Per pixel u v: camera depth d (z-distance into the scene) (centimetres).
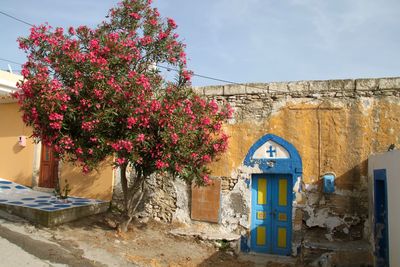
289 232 937
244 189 966
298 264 845
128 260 745
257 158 959
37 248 705
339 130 898
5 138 1295
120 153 746
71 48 735
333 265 805
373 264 786
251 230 961
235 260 874
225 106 916
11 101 1269
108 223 945
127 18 824
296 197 914
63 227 849
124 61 754
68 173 1138
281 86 954
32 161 1227
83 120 715
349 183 880
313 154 912
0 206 918
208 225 988
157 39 824
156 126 755
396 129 857
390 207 691
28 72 719
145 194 1051
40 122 730
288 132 938
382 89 875
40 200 997
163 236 941
